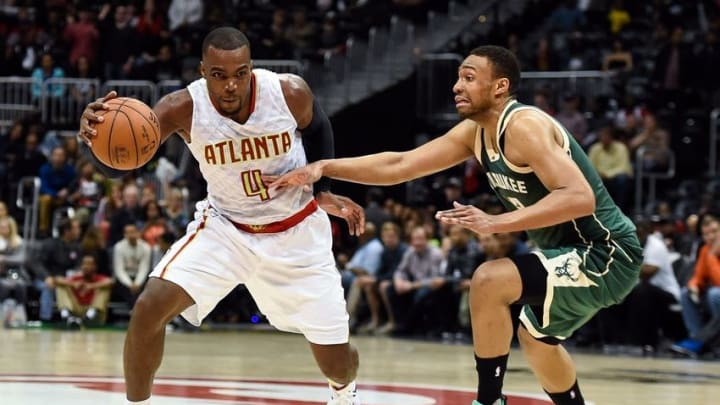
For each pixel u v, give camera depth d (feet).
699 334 53.36
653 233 59.16
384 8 90.07
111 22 88.94
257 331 67.46
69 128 82.12
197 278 23.07
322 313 23.86
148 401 23.07
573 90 77.61
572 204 20.74
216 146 23.04
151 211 67.46
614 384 38.96
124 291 65.36
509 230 20.62
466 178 76.18
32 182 73.82
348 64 87.20
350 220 24.73
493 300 21.53
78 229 68.44
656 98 76.64
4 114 82.94
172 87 80.69
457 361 47.34
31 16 93.86
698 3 88.43
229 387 35.37
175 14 92.84
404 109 85.66
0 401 30.19
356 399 25.22
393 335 64.80
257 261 23.76
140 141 21.68
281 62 83.41
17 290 65.87
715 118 72.90
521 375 41.57
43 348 49.93
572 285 21.86
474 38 88.53
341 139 85.51
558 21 88.79
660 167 71.46
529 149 21.38
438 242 70.69
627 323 56.34
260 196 23.53
